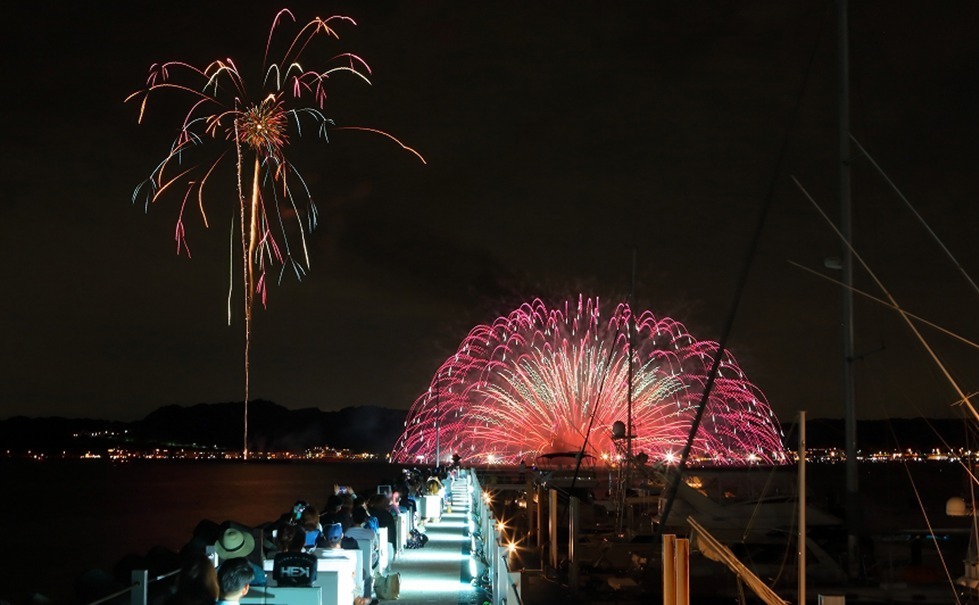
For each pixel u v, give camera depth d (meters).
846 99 18.27
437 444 58.06
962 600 16.02
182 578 10.63
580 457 26.53
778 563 17.80
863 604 16.17
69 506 130.12
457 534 28.91
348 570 12.92
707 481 22.89
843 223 18.47
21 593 54.19
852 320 18.44
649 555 18.11
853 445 18.41
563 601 17.61
